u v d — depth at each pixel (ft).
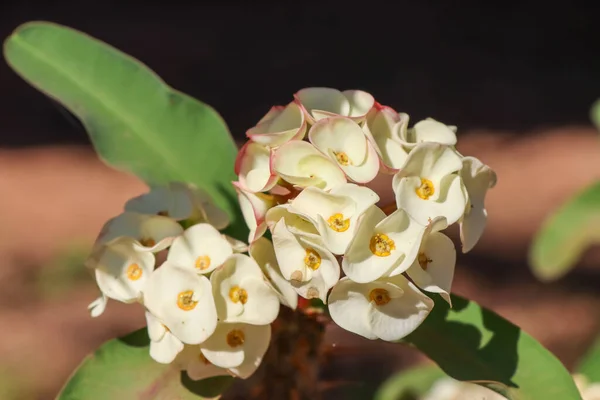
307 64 8.91
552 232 2.34
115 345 1.81
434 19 9.87
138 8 10.38
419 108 7.84
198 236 1.66
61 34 2.04
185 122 2.00
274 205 1.65
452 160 1.60
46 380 4.28
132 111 2.00
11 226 5.84
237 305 1.64
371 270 1.55
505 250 5.42
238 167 1.67
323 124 1.62
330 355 1.81
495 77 8.43
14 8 10.24
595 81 8.22
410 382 1.70
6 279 5.20
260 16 10.15
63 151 7.16
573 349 4.40
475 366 1.78
